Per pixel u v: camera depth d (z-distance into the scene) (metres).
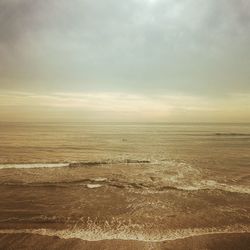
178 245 5.88
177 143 31.97
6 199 9.29
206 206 8.76
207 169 15.38
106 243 5.98
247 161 18.38
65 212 8.11
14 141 30.92
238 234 6.50
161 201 9.32
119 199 9.55
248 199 9.54
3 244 5.80
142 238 6.27
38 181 12.05
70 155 21.12
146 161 18.08
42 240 6.06
